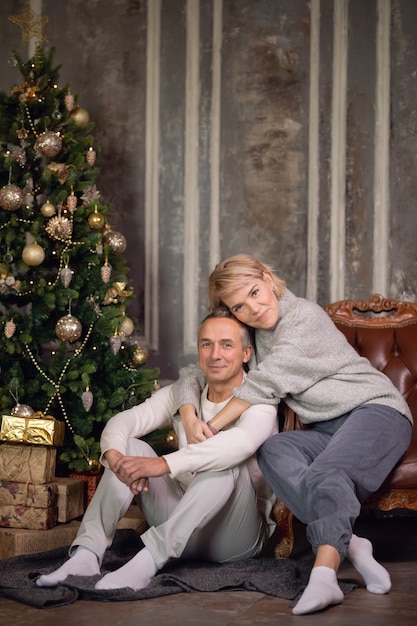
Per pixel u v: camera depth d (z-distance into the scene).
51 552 2.96
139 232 4.71
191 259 4.68
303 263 4.61
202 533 2.82
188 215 4.69
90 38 4.76
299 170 4.63
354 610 2.43
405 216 4.52
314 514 2.64
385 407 2.93
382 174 4.54
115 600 2.51
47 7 4.79
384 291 4.53
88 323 3.68
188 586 2.63
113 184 4.72
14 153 3.69
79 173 3.75
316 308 3.03
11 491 3.19
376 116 4.56
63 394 3.69
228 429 2.92
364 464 2.78
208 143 4.70
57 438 3.22
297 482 2.72
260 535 2.98
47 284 3.65
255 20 4.68
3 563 2.85
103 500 2.79
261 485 3.01
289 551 3.05
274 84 4.66
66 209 3.67
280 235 4.63
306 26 4.64
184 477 2.96
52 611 2.40
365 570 2.65
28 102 3.72
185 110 4.71
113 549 3.10
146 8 4.73
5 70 4.75
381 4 4.56
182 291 4.69
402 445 2.92
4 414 3.47
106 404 3.63
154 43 4.71
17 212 3.66
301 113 4.64
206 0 4.71
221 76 4.70
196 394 3.01
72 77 4.77
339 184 4.58
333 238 4.58
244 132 4.68
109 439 2.86
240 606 2.47
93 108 4.75
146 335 4.67
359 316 3.72
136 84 4.73
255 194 4.66
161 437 3.71
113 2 4.75
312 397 2.93
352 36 4.59
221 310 3.00
